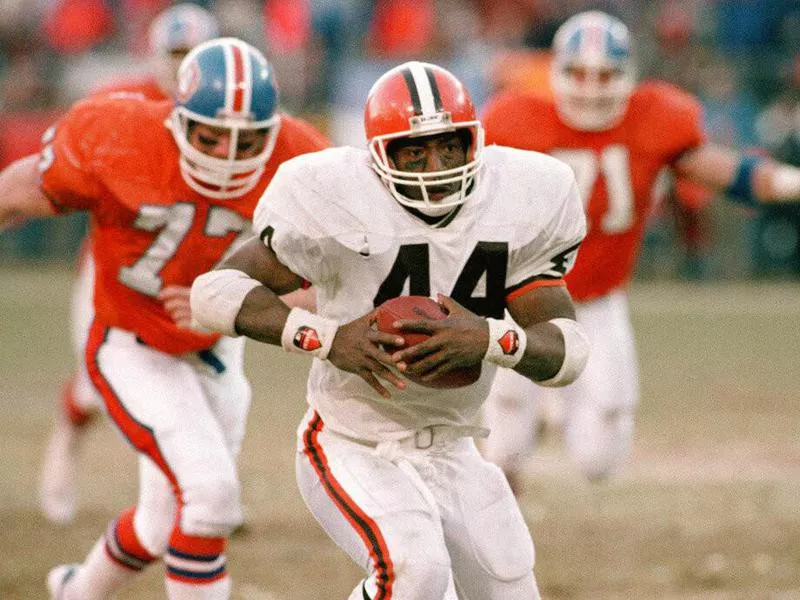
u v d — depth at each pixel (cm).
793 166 4788
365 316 1179
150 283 1545
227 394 1612
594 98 2069
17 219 1573
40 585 1842
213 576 1441
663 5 5200
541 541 2088
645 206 2145
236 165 1485
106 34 5444
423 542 1191
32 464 2600
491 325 1162
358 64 5016
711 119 4859
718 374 3625
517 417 2072
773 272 5066
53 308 4475
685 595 1809
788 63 5034
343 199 1211
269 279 1230
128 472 2556
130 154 1516
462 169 1185
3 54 5300
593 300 2134
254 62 1481
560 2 5144
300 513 2228
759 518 2233
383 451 1252
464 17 5262
